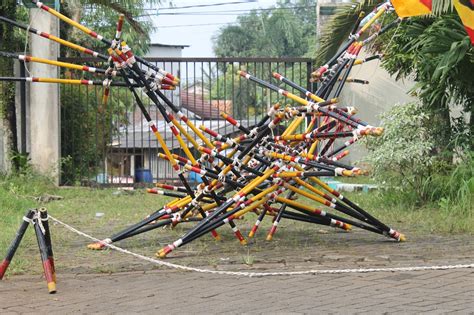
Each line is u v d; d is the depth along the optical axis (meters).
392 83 20.03
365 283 8.33
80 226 13.05
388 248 10.51
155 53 40.72
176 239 11.45
